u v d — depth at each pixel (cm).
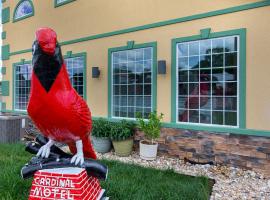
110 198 352
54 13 885
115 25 718
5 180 385
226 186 436
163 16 622
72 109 226
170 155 607
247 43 507
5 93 1085
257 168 496
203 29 559
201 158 562
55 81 219
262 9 490
